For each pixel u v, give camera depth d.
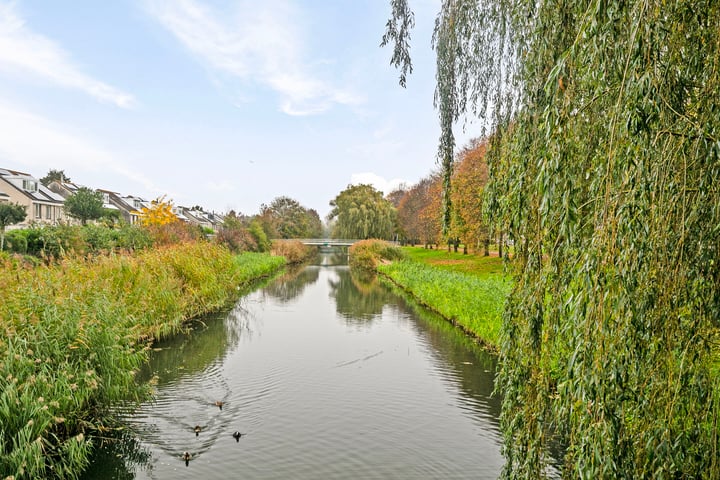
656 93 2.09
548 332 2.80
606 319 2.19
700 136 2.14
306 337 11.23
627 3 2.29
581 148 2.87
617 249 2.20
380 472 5.04
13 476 4.04
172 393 7.26
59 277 7.70
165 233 20.39
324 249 84.19
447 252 39.69
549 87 2.50
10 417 4.43
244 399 7.06
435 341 10.86
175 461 5.22
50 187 45.41
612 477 2.11
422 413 6.60
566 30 3.10
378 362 9.11
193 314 12.86
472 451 5.52
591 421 2.18
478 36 4.30
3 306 5.52
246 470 5.04
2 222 23.02
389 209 49.28
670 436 2.35
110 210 35.53
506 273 3.53
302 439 5.77
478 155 22.42
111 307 6.94
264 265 27.66
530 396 2.98
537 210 3.07
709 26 2.35
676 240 2.27
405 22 4.19
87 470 5.02
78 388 5.28
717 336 2.45
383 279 27.05
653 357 2.36
